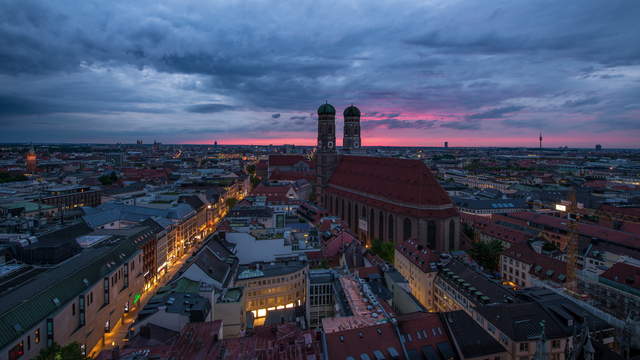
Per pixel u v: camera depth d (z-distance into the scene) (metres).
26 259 94.62
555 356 69.50
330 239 136.12
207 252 102.69
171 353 60.44
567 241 156.88
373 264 113.88
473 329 68.94
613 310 94.75
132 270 108.88
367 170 199.88
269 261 123.19
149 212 160.38
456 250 152.00
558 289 104.88
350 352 60.62
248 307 101.44
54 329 70.44
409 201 153.62
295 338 65.88
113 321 95.56
